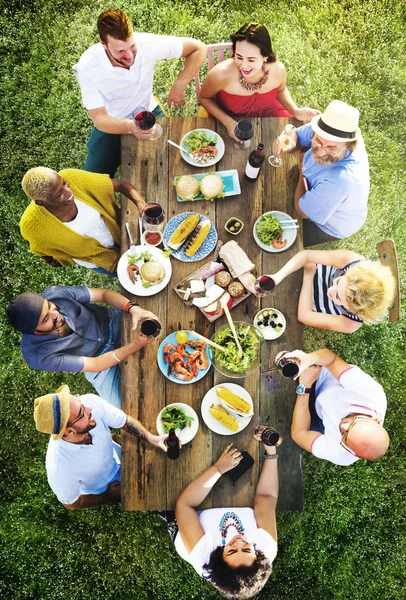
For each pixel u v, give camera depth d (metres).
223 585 2.42
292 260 2.71
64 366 2.77
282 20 4.06
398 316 2.84
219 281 2.63
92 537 3.55
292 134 2.78
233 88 3.03
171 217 2.77
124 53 2.68
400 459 3.66
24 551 3.52
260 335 2.55
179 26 4.01
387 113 4.05
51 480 2.83
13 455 3.64
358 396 2.71
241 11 4.07
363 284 2.52
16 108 3.98
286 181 2.80
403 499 3.63
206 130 2.84
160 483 2.60
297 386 2.63
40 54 4.02
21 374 3.70
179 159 2.81
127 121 2.81
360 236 3.85
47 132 3.96
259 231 2.72
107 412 2.62
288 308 2.72
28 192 2.56
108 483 3.02
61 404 2.56
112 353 2.66
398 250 3.87
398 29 4.09
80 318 2.94
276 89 3.08
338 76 4.05
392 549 3.57
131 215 2.78
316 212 2.74
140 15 4.04
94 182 2.82
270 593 3.50
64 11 4.07
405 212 3.94
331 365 2.77
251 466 2.60
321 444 2.65
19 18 4.06
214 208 2.78
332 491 3.61
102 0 4.05
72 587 3.48
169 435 2.51
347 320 2.72
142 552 3.53
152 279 2.62
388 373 3.74
